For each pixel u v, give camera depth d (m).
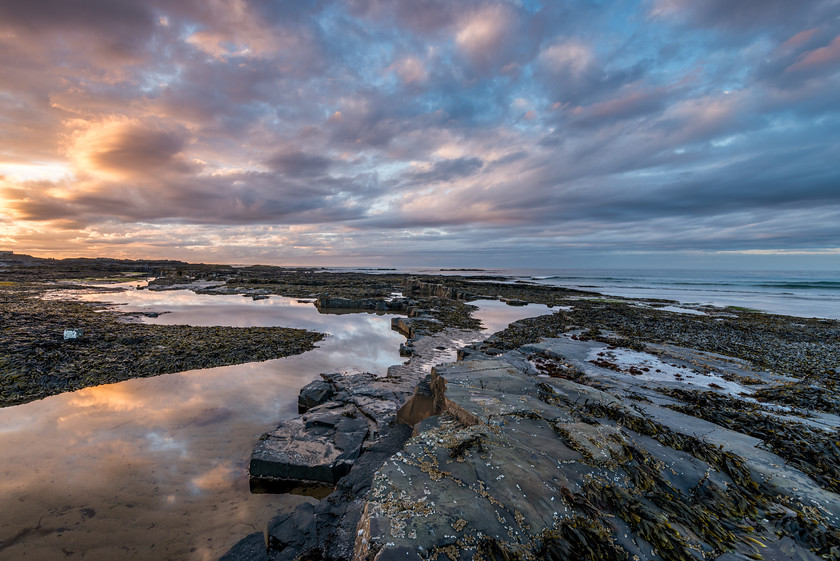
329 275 94.69
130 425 8.93
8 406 9.77
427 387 9.14
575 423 6.21
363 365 15.19
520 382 8.25
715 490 4.85
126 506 6.00
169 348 15.82
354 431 8.34
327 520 5.41
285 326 23.81
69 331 15.58
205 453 7.78
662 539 3.95
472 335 21.62
